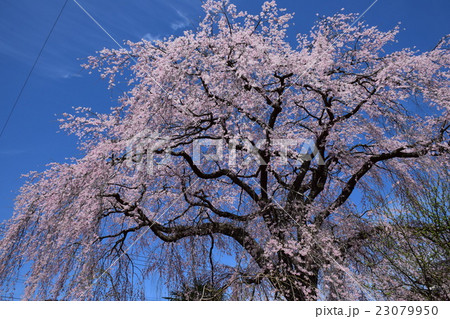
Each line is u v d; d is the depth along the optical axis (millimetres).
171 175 8086
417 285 5676
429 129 7598
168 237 7699
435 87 7395
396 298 5645
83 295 5418
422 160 6750
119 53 7426
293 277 5832
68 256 5754
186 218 8453
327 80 7211
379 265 6375
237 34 6922
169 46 7051
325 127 8000
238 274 6051
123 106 7684
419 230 5934
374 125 8195
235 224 7707
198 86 7078
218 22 7441
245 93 6738
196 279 7145
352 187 8055
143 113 6543
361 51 8055
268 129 7121
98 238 6535
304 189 8508
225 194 8977
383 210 6570
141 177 7141
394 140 7988
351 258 7051
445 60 7887
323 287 5859
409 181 6973
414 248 5801
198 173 7570
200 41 7023
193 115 7113
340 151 8594
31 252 5938
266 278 5621
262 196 7809
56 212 6078
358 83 7816
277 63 7188
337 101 7926
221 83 6938
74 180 6359
